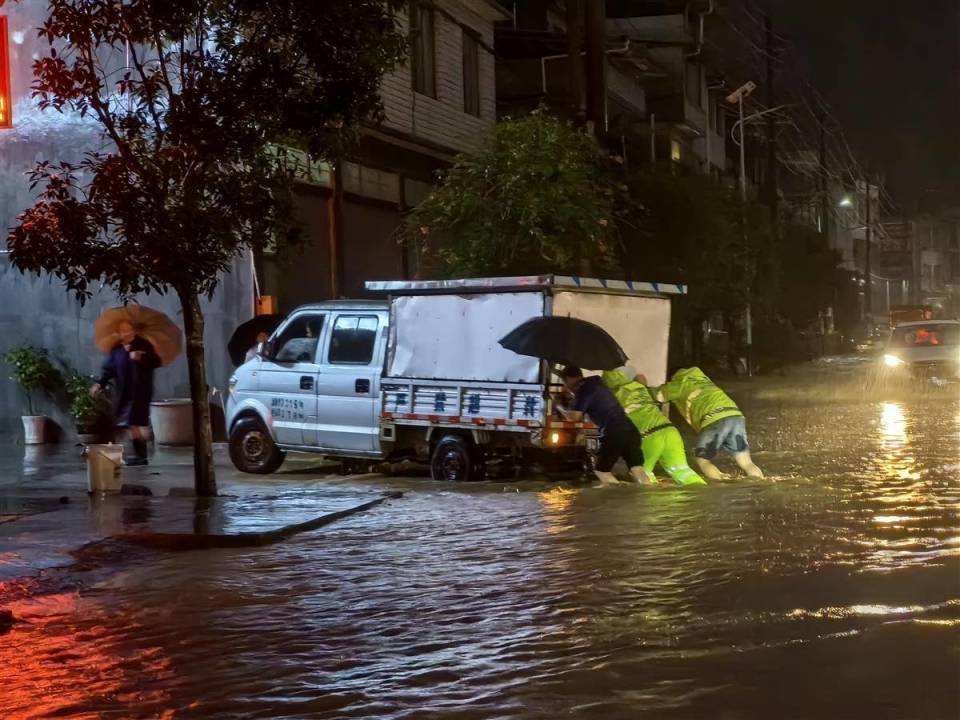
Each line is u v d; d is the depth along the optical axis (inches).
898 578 295.3
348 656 245.6
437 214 762.8
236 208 446.3
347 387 569.0
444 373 538.0
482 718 202.1
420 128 991.6
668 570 317.4
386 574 331.3
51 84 438.0
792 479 513.7
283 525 405.4
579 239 743.1
